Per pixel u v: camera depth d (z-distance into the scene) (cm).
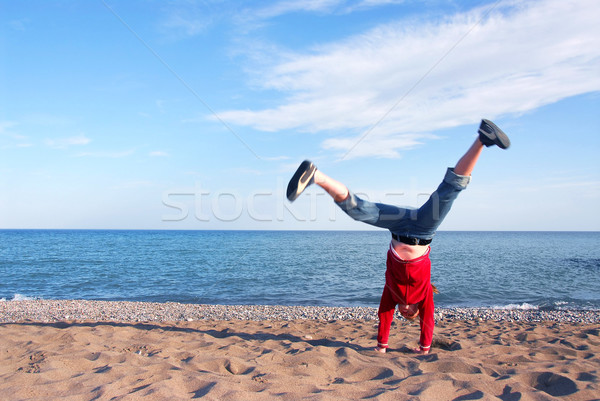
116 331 639
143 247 5812
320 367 419
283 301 1552
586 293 1723
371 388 346
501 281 2066
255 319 1091
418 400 309
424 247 448
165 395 304
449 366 426
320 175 363
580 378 401
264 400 301
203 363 421
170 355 468
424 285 476
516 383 360
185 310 1230
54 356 429
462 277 2228
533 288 1842
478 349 562
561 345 614
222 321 901
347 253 4378
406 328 812
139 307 1291
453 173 378
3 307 1272
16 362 423
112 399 296
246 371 405
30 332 593
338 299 1598
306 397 306
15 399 302
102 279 2219
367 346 583
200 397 300
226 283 2041
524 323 976
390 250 463
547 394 337
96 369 390
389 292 509
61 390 328
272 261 3331
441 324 925
